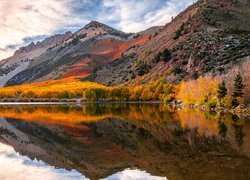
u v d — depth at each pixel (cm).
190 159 2958
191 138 4234
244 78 7988
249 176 2300
